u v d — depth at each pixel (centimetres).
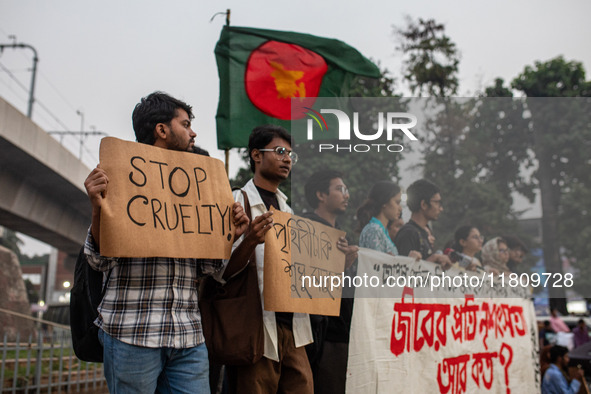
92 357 264
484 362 385
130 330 231
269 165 325
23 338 1677
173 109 273
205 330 279
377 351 338
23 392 816
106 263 238
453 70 1088
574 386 722
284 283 293
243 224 277
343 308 340
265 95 476
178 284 249
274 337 294
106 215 228
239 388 288
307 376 304
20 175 1720
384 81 933
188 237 253
